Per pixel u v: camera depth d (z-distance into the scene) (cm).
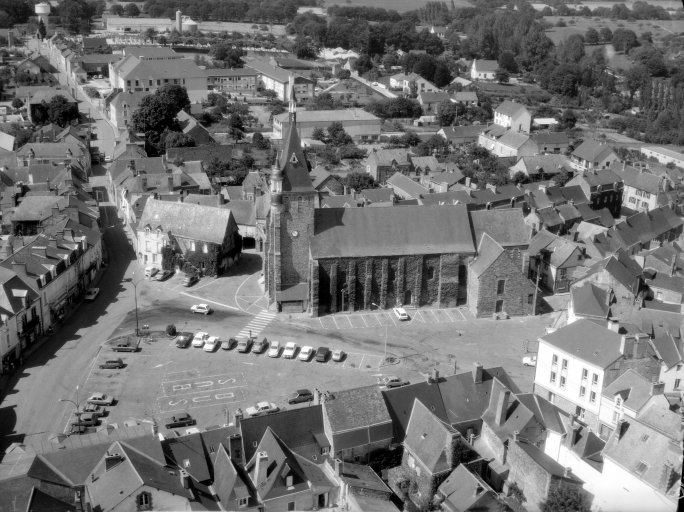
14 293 14662
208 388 13875
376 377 14425
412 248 17138
